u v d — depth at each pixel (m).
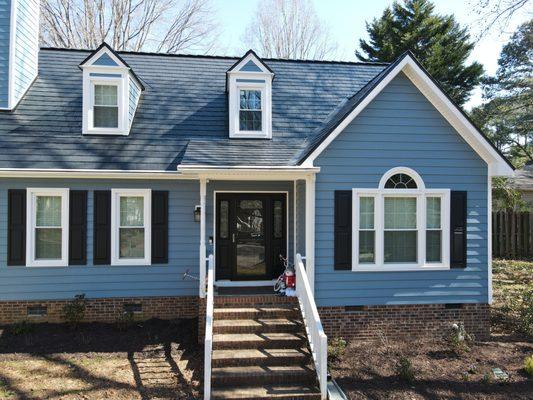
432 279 9.74
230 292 9.96
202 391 7.11
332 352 8.27
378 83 9.30
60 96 11.71
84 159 10.36
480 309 9.88
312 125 12.01
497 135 39.06
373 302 9.55
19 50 11.28
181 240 10.89
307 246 9.23
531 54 27.56
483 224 9.91
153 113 11.88
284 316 8.96
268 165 9.40
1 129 10.58
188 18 30.33
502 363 8.15
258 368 7.50
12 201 10.12
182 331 9.95
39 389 7.15
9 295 10.15
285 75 13.53
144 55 13.67
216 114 12.13
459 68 31.69
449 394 6.97
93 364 8.23
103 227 10.52
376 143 9.54
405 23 33.19
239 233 11.35
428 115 9.70
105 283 10.52
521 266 17.58
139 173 10.30
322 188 9.38
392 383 7.32
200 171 8.80
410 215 9.75
